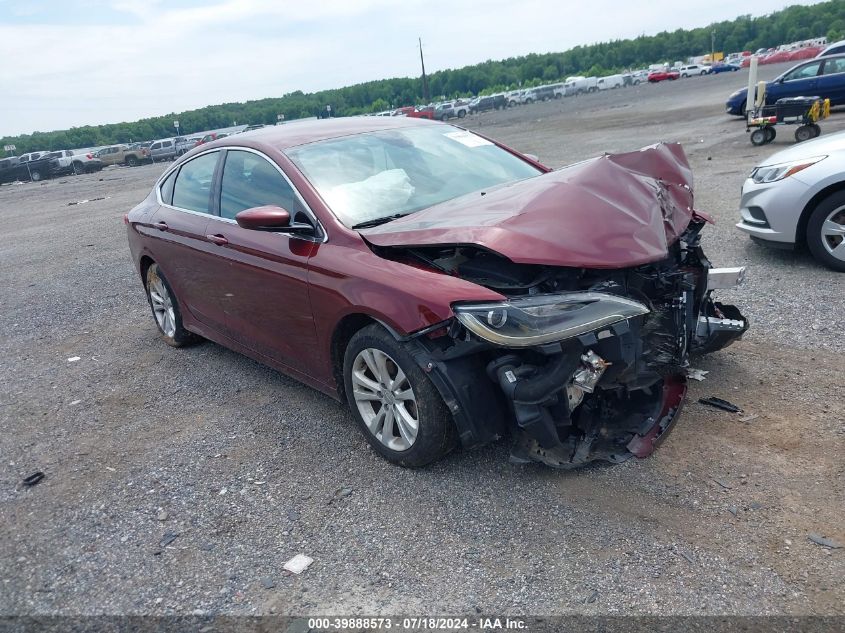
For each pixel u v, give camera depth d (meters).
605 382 3.02
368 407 3.57
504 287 3.04
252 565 2.85
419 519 3.03
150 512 3.32
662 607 2.40
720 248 6.91
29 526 3.31
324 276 3.48
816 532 2.68
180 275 5.00
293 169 3.94
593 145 18.94
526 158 4.85
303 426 4.06
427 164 4.31
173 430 4.20
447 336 3.07
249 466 3.66
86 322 6.83
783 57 77.00
